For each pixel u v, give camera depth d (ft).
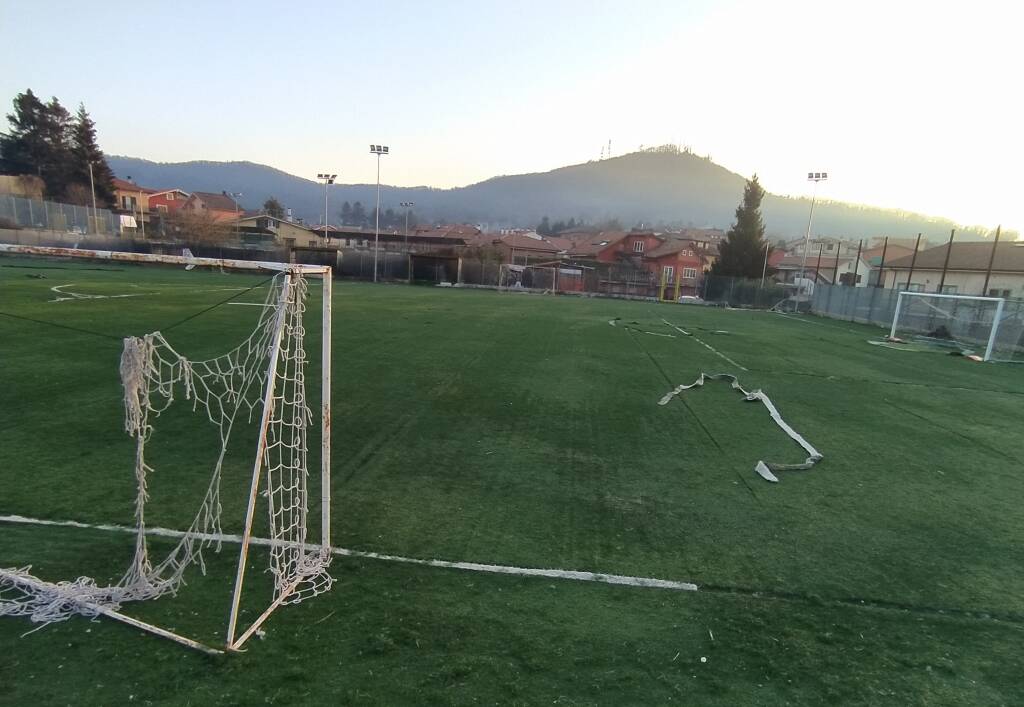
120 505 13.34
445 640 9.19
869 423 25.14
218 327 40.06
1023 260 102.01
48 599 9.67
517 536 12.88
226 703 7.66
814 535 13.79
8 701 7.51
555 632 9.55
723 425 23.22
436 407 23.40
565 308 81.46
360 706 7.71
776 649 9.45
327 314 10.76
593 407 24.88
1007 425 26.18
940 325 66.64
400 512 13.79
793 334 63.46
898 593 11.41
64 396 21.67
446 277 125.29
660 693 8.30
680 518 14.30
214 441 17.81
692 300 123.34
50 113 167.63
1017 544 13.91
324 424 11.16
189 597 10.03
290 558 11.30
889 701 8.42
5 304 46.37
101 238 114.52
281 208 265.95
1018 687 8.87
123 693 7.75
